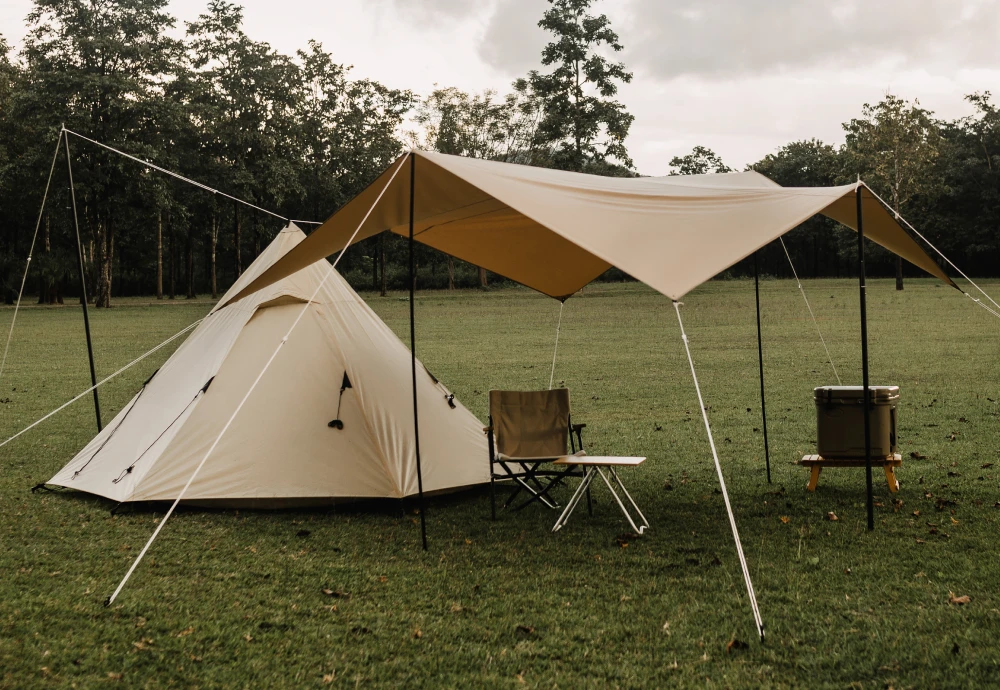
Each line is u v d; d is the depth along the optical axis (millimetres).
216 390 7223
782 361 16828
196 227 59156
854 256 68312
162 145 45156
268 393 7172
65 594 4945
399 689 3824
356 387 7293
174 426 7133
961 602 4660
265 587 5117
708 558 5559
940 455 8602
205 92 48656
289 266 6770
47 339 24594
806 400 12398
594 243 5145
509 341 22219
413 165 5719
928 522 6246
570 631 4430
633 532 6223
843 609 4633
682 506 6961
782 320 26359
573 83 48188
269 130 49781
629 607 4734
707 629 4418
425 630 4469
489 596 4961
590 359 17938
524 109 54906
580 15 47625
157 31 44375
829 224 75125
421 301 44781
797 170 82938
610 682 3865
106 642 4297
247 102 48562
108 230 45469
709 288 49000
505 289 60250
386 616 4664
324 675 3939
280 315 7504
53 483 7672
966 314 26562
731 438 9867
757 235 5473
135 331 27453
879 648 4109
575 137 47906
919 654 4035
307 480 6918
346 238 6902
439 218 7207
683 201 6227
